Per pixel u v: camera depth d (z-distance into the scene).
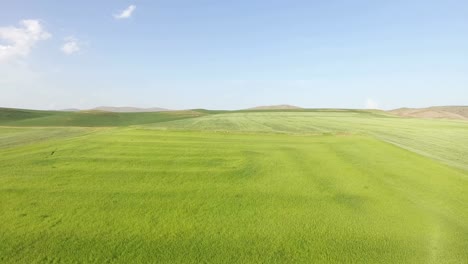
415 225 10.10
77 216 10.19
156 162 17.42
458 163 19.67
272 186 13.89
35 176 14.35
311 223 10.14
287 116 80.88
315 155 20.41
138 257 7.91
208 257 8.02
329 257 8.13
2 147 22.06
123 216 10.30
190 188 13.32
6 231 9.04
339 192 13.23
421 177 15.57
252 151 21.25
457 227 9.99
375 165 17.88
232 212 10.90
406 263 7.92
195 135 27.88
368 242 8.95
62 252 8.04
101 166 16.28
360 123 57.41
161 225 9.73
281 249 8.48
